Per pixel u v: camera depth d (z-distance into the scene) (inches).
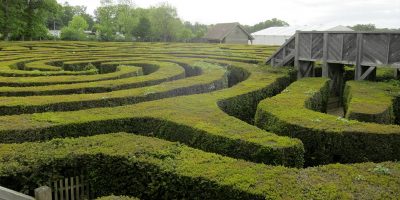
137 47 1509.6
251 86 574.2
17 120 379.6
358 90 538.3
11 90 512.4
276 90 642.2
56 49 1357.0
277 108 423.2
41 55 1096.2
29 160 287.6
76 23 3161.9
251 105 541.0
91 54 1153.4
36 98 466.9
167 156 289.1
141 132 396.8
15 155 293.7
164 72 704.4
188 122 366.3
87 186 305.7
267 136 325.1
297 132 360.5
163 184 270.5
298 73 778.8
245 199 234.5
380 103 455.5
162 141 321.1
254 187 237.0
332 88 732.0
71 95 488.7
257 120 434.0
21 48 1342.3
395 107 501.0
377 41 621.9
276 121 386.3
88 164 301.1
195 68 839.7
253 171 260.2
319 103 561.3
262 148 304.0
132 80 605.3
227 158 284.8
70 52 1234.6
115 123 389.1
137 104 443.5
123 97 482.3
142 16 2854.3
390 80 645.9
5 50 1254.9
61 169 296.7
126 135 338.3
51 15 2470.5
